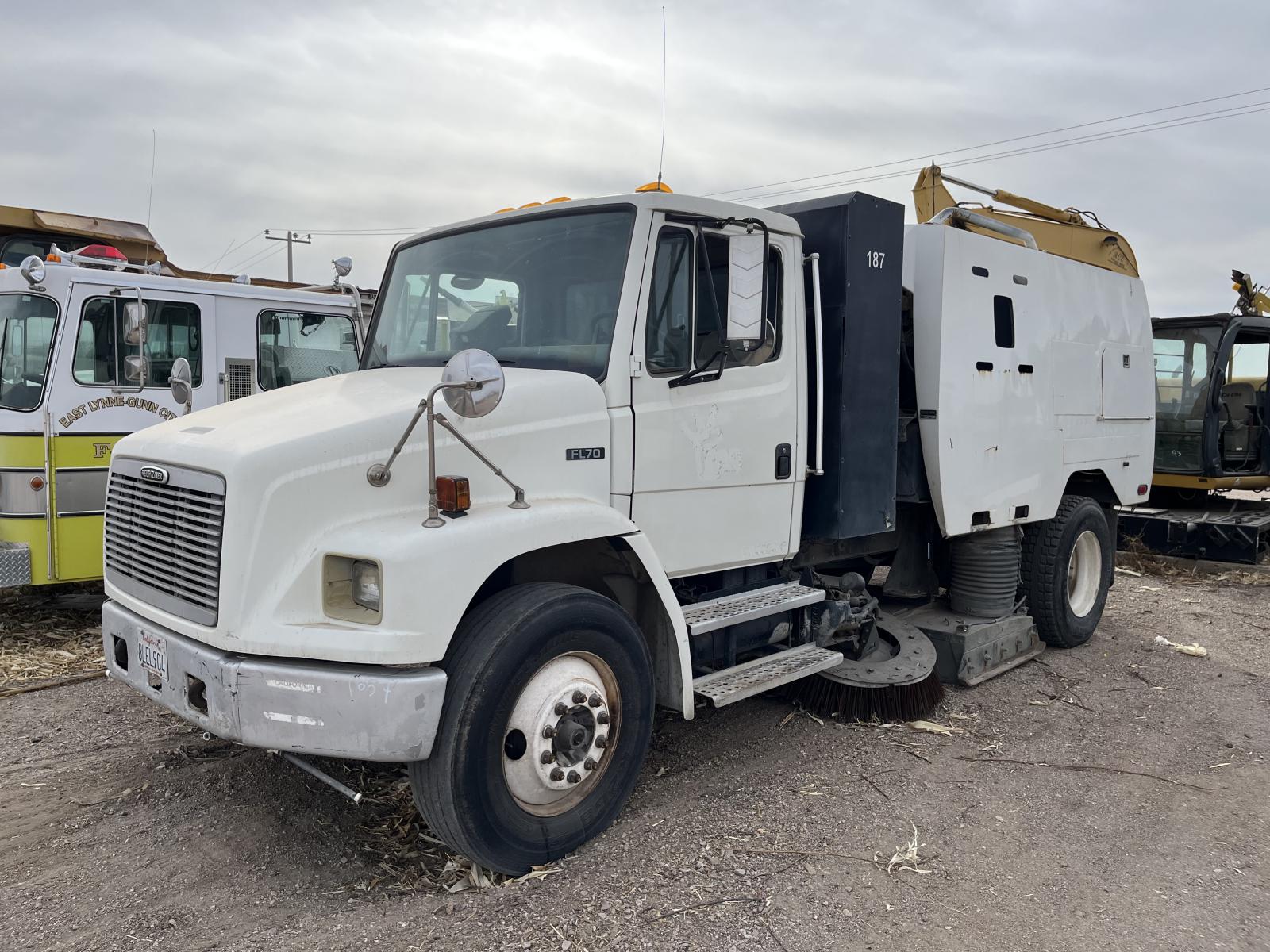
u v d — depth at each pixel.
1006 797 4.15
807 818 3.86
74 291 6.60
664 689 3.93
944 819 3.90
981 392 5.57
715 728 4.93
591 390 3.71
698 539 4.12
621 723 3.61
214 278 9.50
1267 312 12.07
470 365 3.05
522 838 3.28
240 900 3.17
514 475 3.46
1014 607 6.26
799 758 4.52
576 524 3.43
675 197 3.87
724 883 3.30
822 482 4.68
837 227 4.58
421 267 4.56
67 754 4.45
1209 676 6.11
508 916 3.06
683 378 3.96
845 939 2.98
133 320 6.58
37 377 6.52
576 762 3.45
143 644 3.44
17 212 8.09
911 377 5.46
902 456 5.42
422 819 3.73
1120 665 6.34
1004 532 6.07
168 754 4.45
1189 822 3.94
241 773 4.20
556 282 3.99
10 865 3.40
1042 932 3.06
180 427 3.62
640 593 4.08
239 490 3.00
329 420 3.26
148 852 3.50
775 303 4.39
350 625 3.02
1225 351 10.92
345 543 3.06
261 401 3.80
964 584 6.10
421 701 2.97
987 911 3.18
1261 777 4.43
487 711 3.12
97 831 3.67
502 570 3.68
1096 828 3.86
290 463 3.05
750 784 4.20
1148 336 7.39
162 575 3.38
